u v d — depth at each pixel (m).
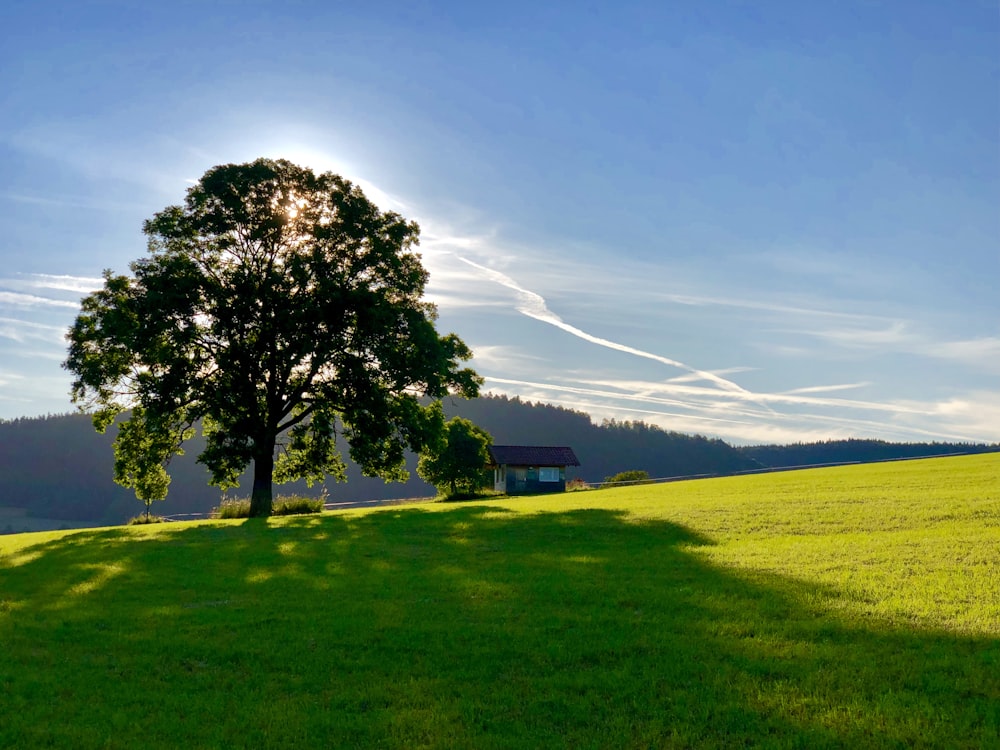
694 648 10.17
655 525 22.91
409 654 10.62
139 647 11.36
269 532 26.75
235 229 38.38
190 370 37.50
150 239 38.78
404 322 39.31
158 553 21.86
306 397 41.38
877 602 12.02
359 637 11.47
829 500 26.36
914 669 8.88
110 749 7.74
